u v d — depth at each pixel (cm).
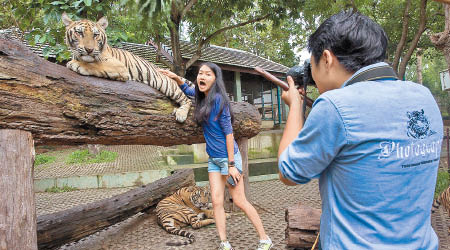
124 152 1250
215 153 326
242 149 492
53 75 246
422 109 106
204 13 934
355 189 100
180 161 970
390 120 99
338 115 99
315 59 119
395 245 98
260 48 2239
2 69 217
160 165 913
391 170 98
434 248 107
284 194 629
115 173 767
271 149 1040
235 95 1245
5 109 216
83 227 356
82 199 644
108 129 281
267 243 323
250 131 467
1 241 200
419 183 102
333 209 106
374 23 113
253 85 1369
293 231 323
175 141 354
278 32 1577
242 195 331
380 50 110
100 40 281
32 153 224
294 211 330
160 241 387
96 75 282
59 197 666
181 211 435
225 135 321
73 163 1023
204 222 433
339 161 103
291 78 134
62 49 482
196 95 331
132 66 329
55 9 428
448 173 641
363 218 99
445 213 454
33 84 232
